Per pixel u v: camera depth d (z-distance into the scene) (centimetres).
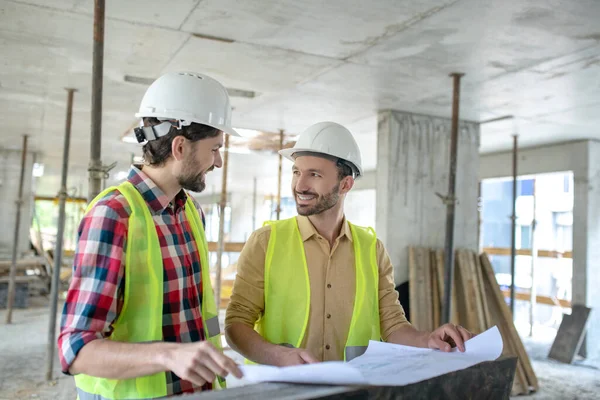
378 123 545
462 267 528
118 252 115
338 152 179
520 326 850
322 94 480
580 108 504
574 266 679
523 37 321
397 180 527
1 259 866
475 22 298
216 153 139
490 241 1031
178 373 97
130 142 807
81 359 104
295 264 179
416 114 542
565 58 359
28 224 930
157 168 134
